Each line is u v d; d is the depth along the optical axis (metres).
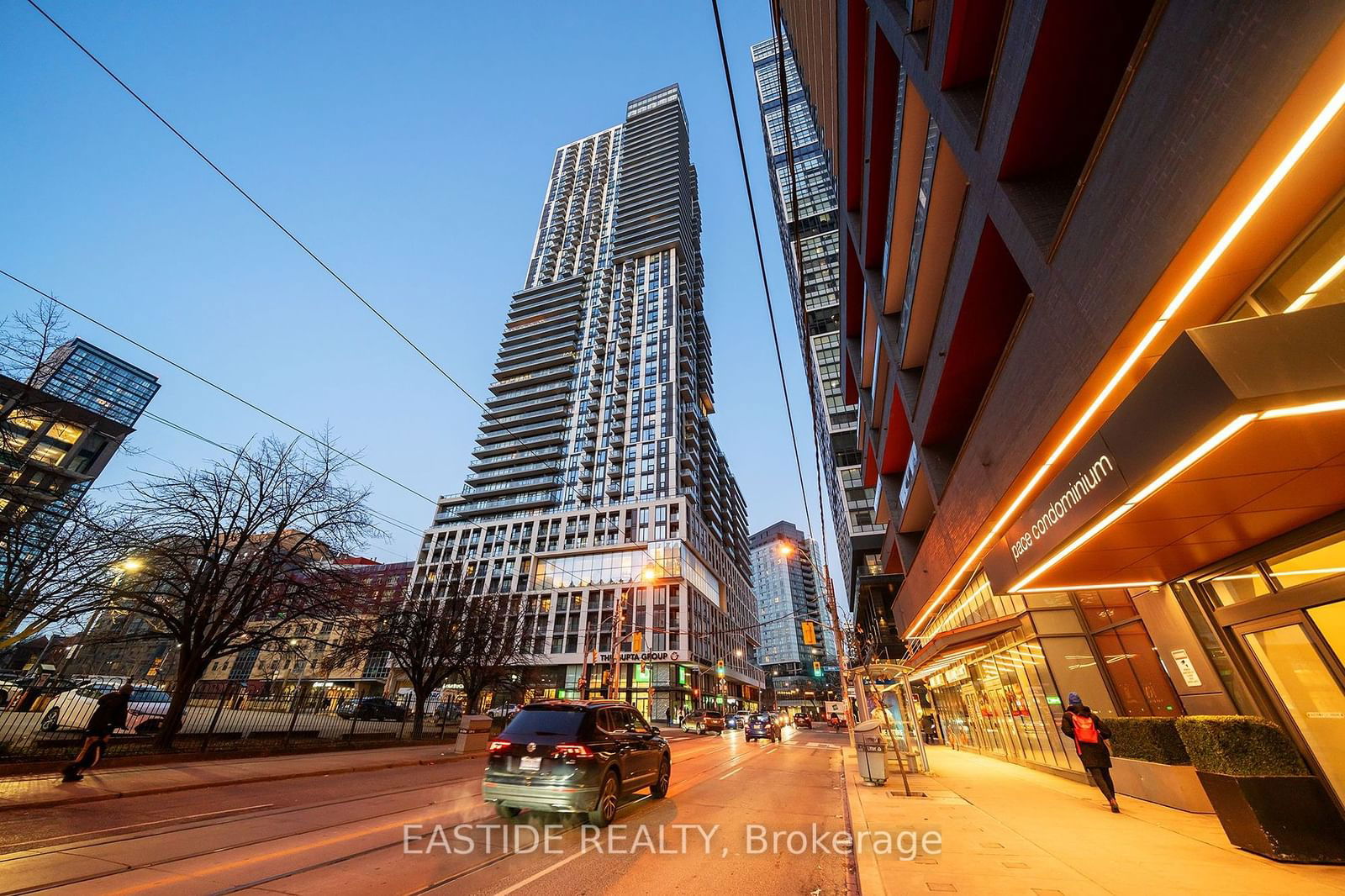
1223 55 4.02
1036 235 7.54
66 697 17.08
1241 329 3.73
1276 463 4.34
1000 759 16.17
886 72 14.56
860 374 26.50
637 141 136.62
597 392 97.81
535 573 75.00
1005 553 9.45
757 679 102.62
